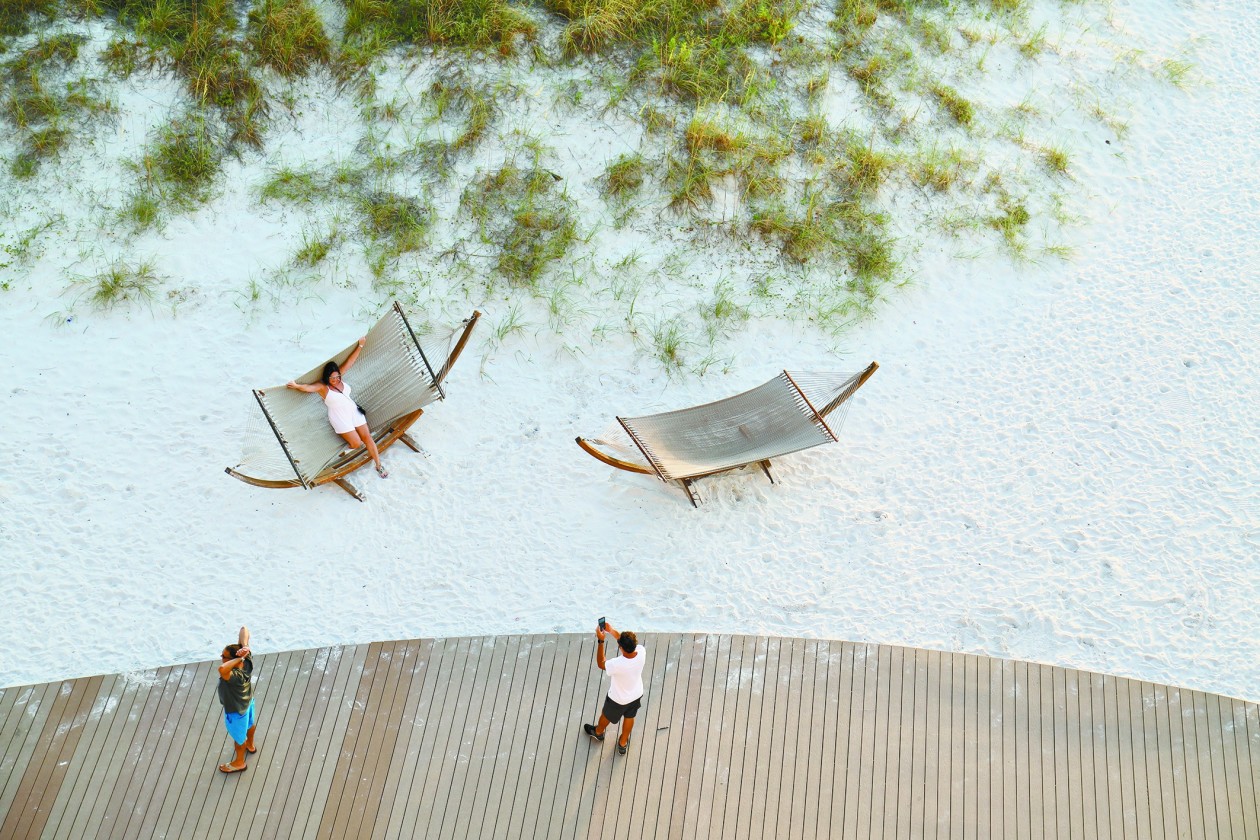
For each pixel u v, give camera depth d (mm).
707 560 9180
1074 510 9609
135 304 10789
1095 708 8172
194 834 7363
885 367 10773
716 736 7969
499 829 7438
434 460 9812
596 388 10461
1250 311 11336
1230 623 8812
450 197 11656
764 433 9617
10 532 9148
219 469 9664
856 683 8297
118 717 7977
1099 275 11703
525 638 8547
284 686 8172
